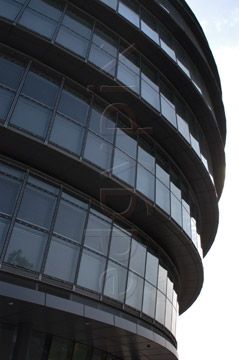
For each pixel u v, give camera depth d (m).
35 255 12.09
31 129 13.10
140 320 15.36
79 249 13.56
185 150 20.50
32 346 13.16
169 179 19.45
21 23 14.39
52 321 12.56
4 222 11.91
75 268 13.08
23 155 13.32
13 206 12.43
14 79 13.84
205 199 24.50
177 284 21.94
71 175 14.24
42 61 15.23
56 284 12.27
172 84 22.33
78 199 14.63
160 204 17.38
